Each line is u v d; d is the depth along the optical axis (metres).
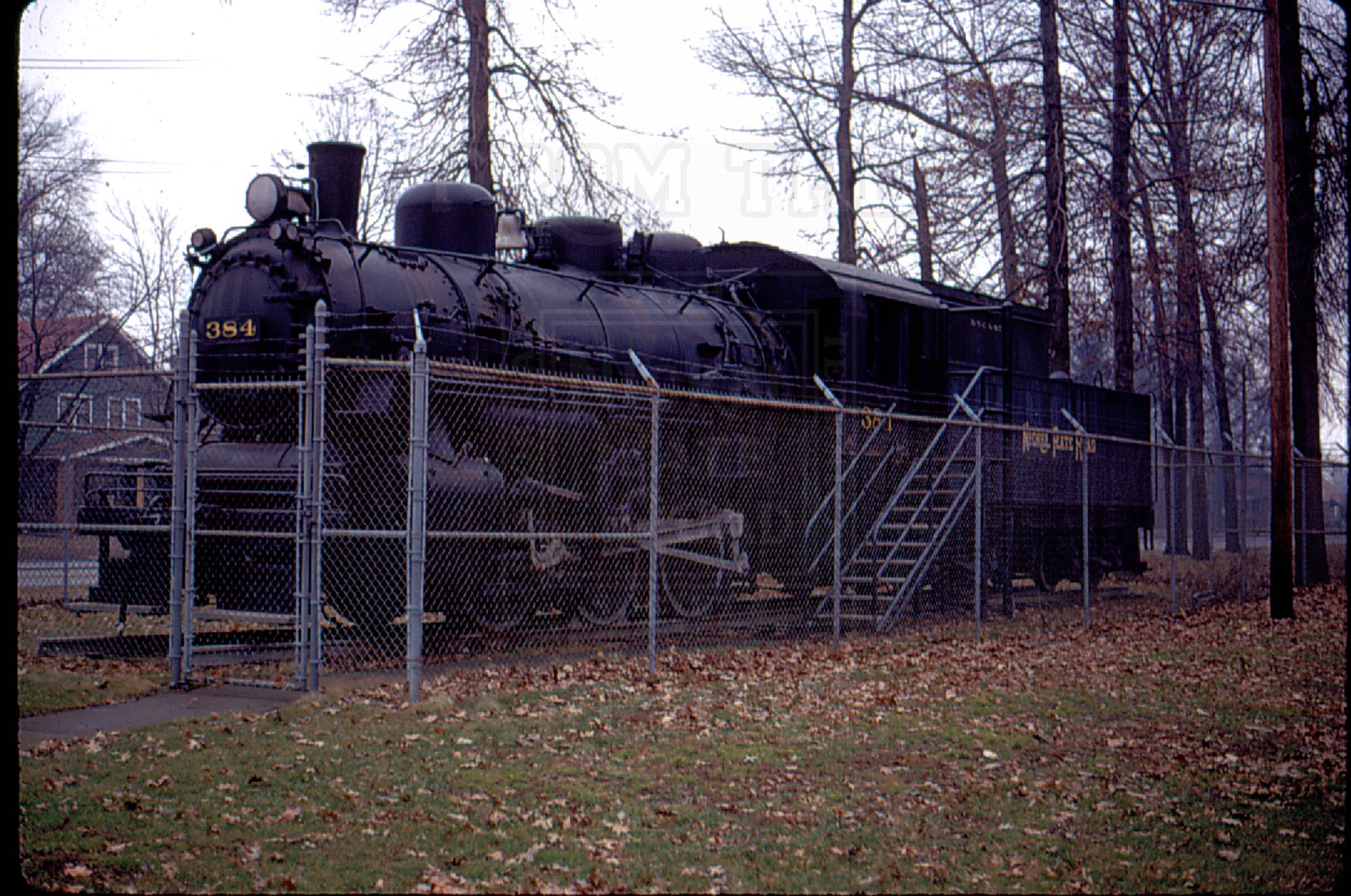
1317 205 21.75
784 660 11.16
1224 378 29.50
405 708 8.05
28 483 16.16
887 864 5.51
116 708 8.16
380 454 10.09
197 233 10.68
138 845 5.30
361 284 10.37
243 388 8.99
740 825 5.98
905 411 16.45
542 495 11.41
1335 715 9.31
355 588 9.92
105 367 32.81
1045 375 22.50
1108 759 7.72
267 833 5.53
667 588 13.10
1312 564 21.97
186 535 9.46
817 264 15.52
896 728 8.30
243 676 9.28
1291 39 21.50
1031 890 5.26
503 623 11.05
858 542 14.99
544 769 6.77
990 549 17.20
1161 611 17.23
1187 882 5.43
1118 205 25.03
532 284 12.27
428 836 5.57
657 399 10.09
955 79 26.81
